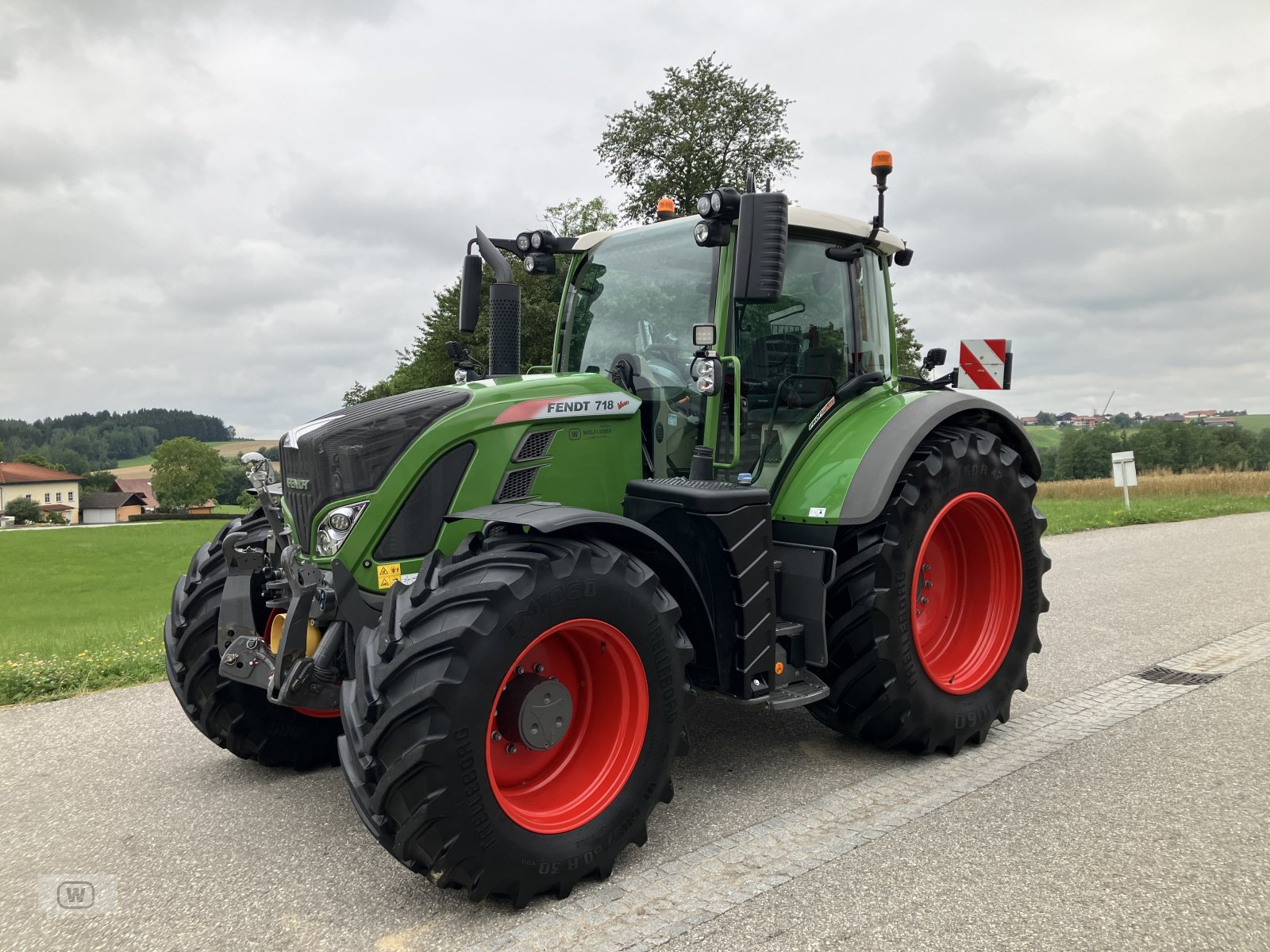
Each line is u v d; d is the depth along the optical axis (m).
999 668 3.86
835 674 3.56
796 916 2.42
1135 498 18.59
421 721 2.36
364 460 2.91
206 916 2.51
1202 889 2.51
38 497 115.44
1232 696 4.31
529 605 2.49
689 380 3.58
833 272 4.03
